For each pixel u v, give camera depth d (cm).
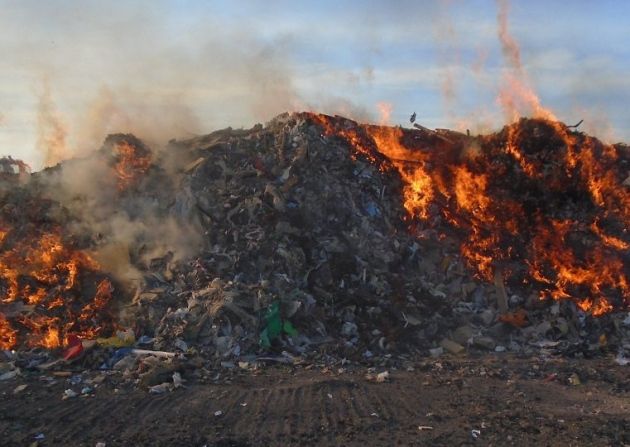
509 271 1305
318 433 694
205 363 969
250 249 1218
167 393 833
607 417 739
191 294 1137
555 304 1225
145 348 1033
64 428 711
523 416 743
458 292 1267
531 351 1105
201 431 701
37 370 959
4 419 738
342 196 1378
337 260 1236
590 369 962
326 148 1490
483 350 1114
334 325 1126
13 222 1354
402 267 1299
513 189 1427
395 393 832
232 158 1444
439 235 1384
